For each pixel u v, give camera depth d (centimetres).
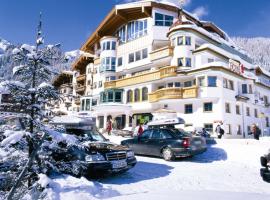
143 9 3453
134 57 3653
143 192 617
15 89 481
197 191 620
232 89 2894
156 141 1206
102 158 741
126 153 816
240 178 841
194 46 3041
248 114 3180
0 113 482
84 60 4975
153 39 3353
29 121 495
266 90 3972
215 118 2633
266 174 703
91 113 3884
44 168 517
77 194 548
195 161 1157
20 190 447
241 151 1271
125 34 3903
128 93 3591
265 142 1515
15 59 480
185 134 1198
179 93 2819
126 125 3444
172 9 3481
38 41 508
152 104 3170
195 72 2772
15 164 487
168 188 680
